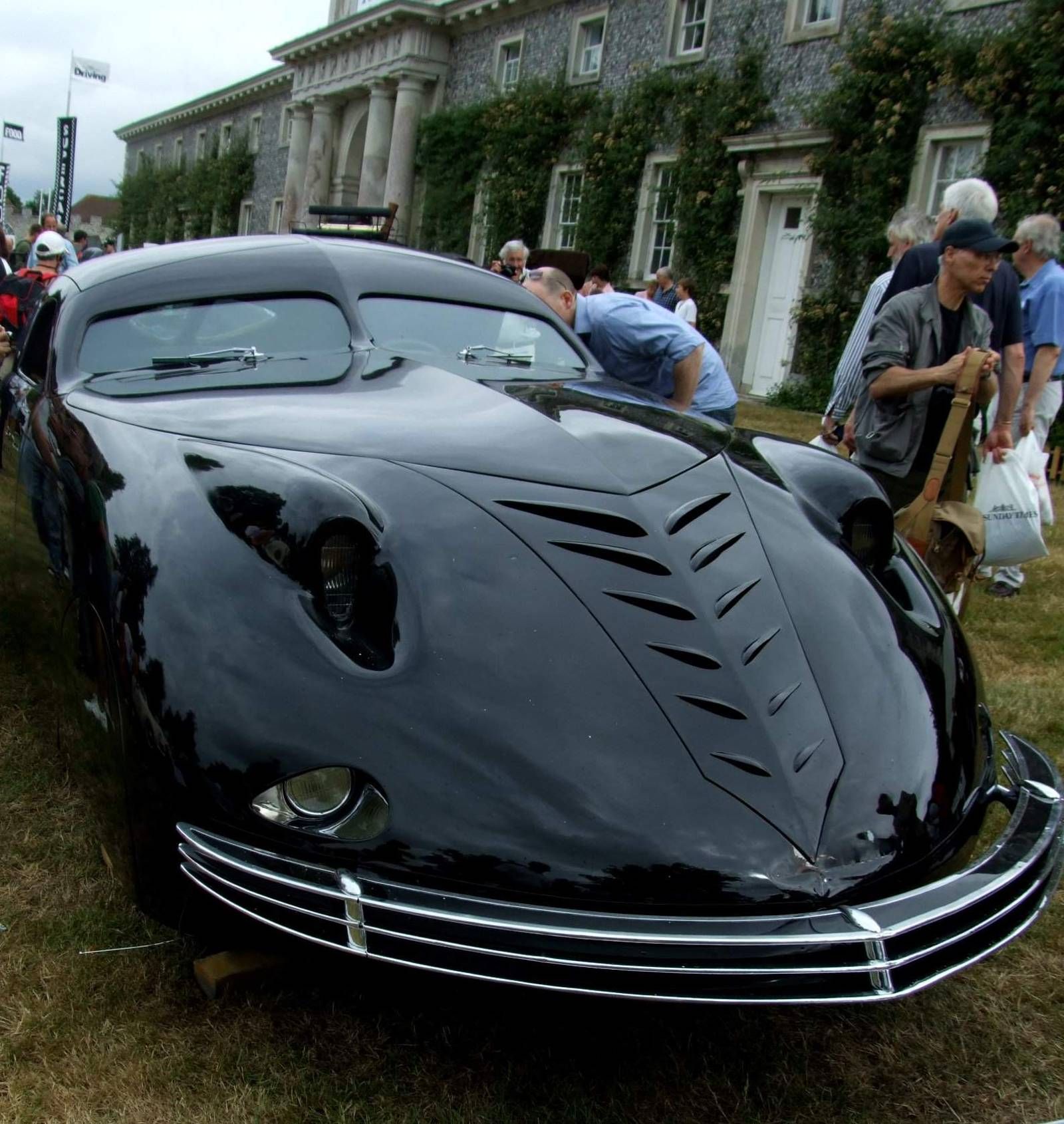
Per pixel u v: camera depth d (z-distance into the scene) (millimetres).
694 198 15445
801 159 13930
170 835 1614
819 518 2107
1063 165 11023
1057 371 5227
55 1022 1796
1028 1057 1901
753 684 1660
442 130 21297
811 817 1529
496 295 3135
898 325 3459
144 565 1729
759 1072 1826
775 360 14750
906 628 1919
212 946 1814
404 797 1490
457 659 1606
